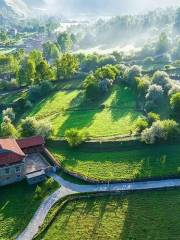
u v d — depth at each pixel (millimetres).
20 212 102125
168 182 108438
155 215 96250
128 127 142500
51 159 124312
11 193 110375
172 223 93250
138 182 109688
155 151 122938
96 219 96875
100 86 183000
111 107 166625
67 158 125812
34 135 137875
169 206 98938
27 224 97438
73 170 117938
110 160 121562
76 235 92375
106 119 153750
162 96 160500
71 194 106625
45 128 139500
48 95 195125
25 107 181875
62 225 96000
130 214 97438
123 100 172750
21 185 113500
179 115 140000
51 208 102000
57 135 142375
